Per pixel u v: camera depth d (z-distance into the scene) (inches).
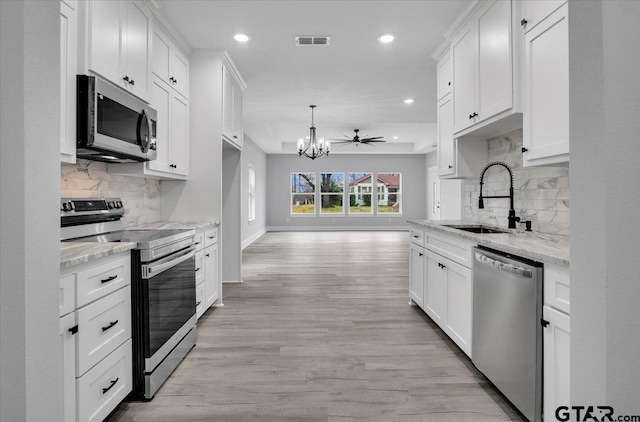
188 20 117.6
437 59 142.2
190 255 103.3
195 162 141.3
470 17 108.6
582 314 32.1
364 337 111.8
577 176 32.6
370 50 141.6
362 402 75.7
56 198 30.9
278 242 352.5
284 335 113.7
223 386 82.4
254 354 99.6
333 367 91.7
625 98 29.7
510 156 115.8
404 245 328.5
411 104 223.8
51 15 30.2
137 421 69.4
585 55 31.4
